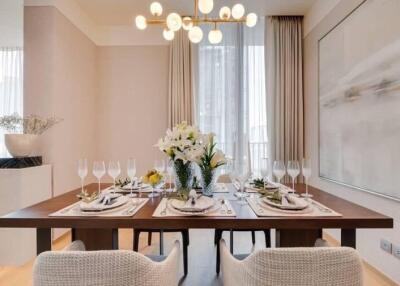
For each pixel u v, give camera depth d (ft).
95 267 3.19
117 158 14.08
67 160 11.27
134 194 6.59
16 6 11.51
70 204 5.57
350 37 8.97
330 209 5.12
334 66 10.04
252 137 13.47
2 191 8.37
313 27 11.98
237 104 13.34
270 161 13.08
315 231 6.34
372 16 7.82
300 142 13.01
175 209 4.99
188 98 13.32
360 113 8.42
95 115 13.99
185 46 13.34
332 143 10.20
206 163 6.11
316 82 11.68
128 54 14.03
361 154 8.38
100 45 14.07
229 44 13.47
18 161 8.64
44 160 10.19
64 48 11.00
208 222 4.60
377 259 7.82
